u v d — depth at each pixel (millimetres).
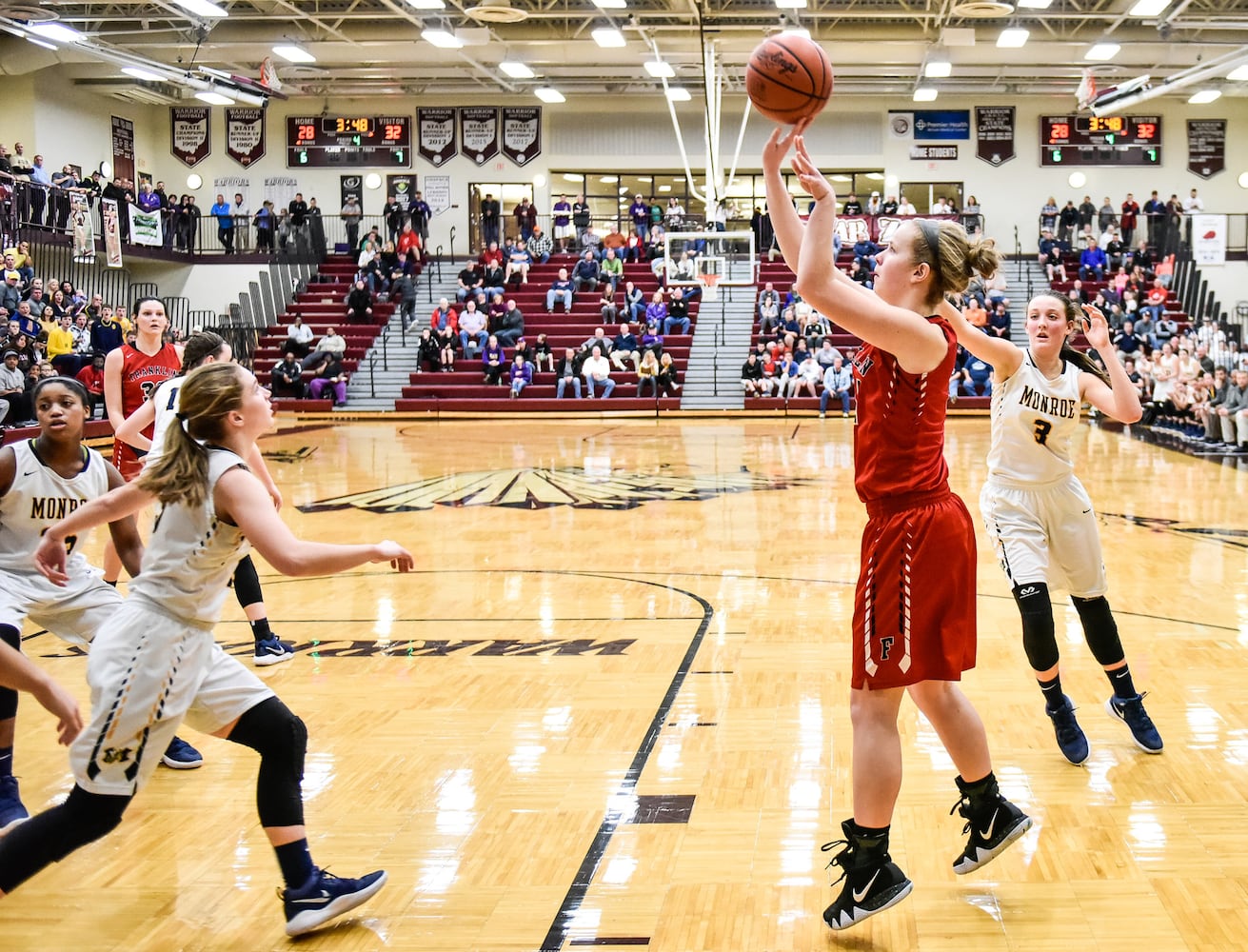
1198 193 30375
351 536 9398
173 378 5039
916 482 2910
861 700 2973
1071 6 23359
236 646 5980
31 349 17109
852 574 7668
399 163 31156
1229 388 16188
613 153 30984
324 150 31141
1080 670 5312
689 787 3957
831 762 4184
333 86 29969
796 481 12766
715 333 25672
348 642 6055
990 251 2998
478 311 26297
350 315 27469
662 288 27453
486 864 3383
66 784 4082
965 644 2947
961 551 2936
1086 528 4270
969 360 23641
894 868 2902
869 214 28531
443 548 8836
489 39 23438
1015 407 4203
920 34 23734
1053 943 2891
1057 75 27828
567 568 7996
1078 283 26828
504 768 4164
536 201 31094
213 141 31125
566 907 3119
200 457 2893
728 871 3322
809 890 3199
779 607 6727
